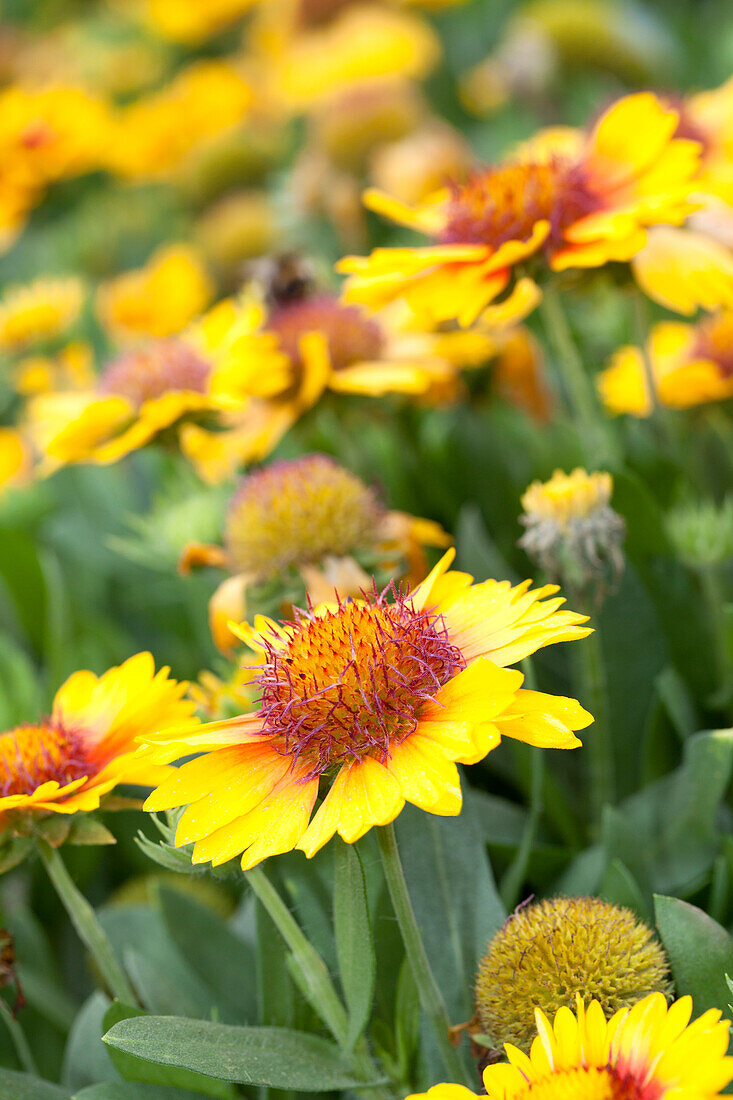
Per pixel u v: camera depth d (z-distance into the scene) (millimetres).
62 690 556
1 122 1077
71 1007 607
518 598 510
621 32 1116
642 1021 476
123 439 655
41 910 637
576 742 490
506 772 606
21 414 945
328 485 623
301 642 510
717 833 567
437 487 682
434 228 624
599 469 604
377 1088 520
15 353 896
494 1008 504
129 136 1246
